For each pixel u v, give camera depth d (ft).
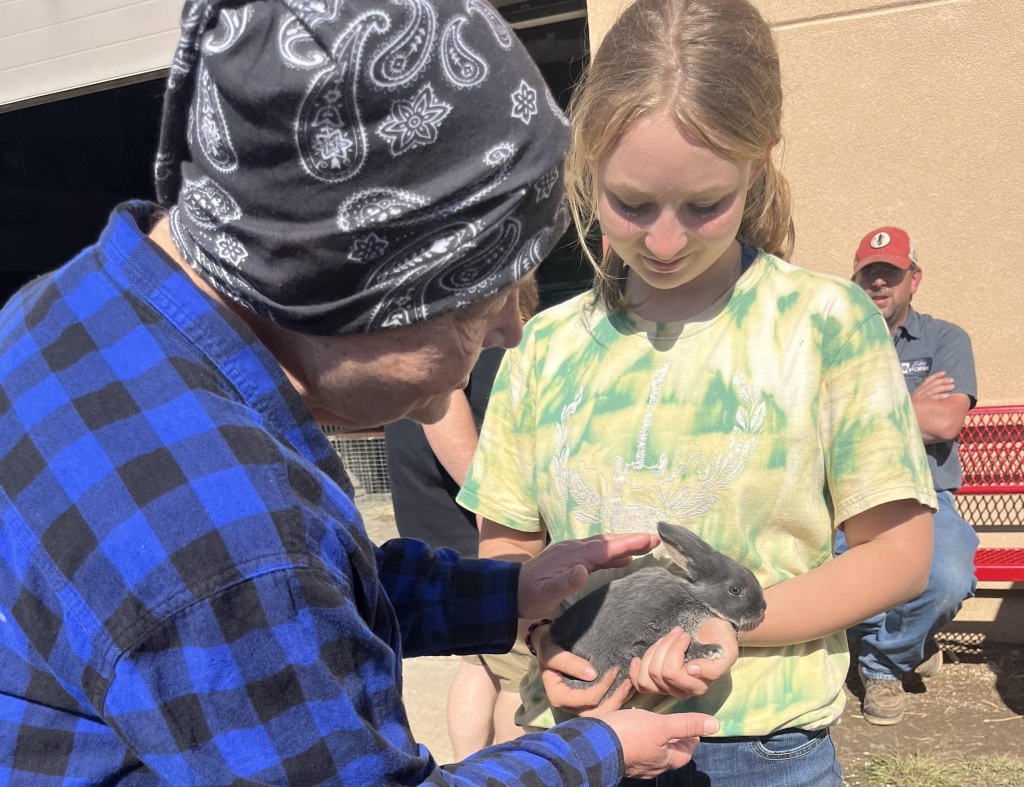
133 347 3.48
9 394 3.52
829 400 5.70
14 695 3.38
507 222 3.54
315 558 3.31
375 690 3.51
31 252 38.63
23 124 36.63
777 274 6.03
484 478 6.93
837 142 15.90
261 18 3.26
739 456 5.69
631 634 5.68
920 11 15.14
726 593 5.47
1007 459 15.34
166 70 22.20
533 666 6.70
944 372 14.17
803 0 15.61
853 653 15.14
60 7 22.58
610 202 5.64
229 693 3.09
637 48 5.35
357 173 3.26
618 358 6.21
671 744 4.80
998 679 14.47
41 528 3.23
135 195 36.94
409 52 3.24
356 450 19.15
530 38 22.57
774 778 5.69
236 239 3.42
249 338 3.58
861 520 5.86
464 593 5.64
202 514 3.14
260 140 3.25
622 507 5.98
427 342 3.69
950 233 15.61
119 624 3.06
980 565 14.32
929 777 11.69
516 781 3.91
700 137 5.14
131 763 3.42
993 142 15.16
